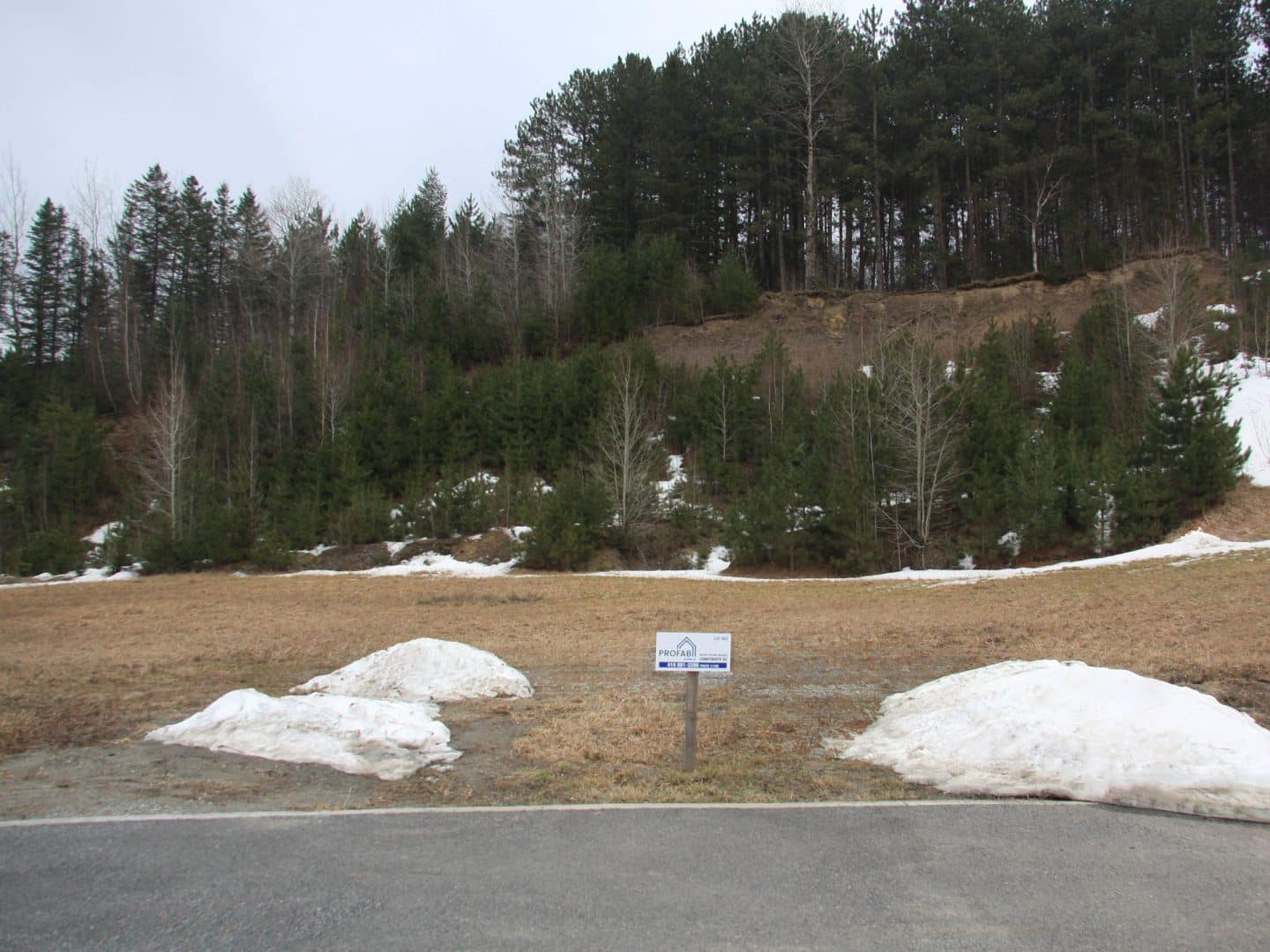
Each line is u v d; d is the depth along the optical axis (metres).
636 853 5.00
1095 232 49.88
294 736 7.71
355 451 38.78
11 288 60.41
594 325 49.84
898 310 48.91
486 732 8.45
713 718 8.96
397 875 4.62
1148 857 4.85
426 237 63.72
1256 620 13.19
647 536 33.00
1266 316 37.50
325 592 24.77
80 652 14.61
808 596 22.19
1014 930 3.92
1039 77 49.16
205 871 4.68
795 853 4.99
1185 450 26.38
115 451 46.47
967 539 27.88
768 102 54.72
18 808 5.91
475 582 27.05
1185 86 46.78
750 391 38.97
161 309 61.06
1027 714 7.14
